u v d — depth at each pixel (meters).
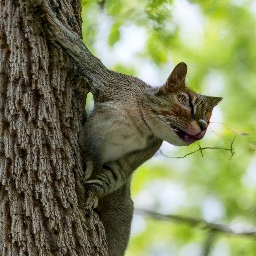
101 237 8.73
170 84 10.32
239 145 14.43
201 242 15.18
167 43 15.12
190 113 10.18
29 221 8.13
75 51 9.66
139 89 10.23
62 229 8.28
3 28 9.20
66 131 9.05
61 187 8.54
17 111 8.72
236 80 16.42
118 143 9.88
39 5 9.29
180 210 16.19
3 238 8.02
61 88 9.31
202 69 16.16
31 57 9.13
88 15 14.58
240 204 16.00
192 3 15.17
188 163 16.58
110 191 9.67
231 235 14.07
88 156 9.56
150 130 10.12
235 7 16.42
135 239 15.93
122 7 14.78
